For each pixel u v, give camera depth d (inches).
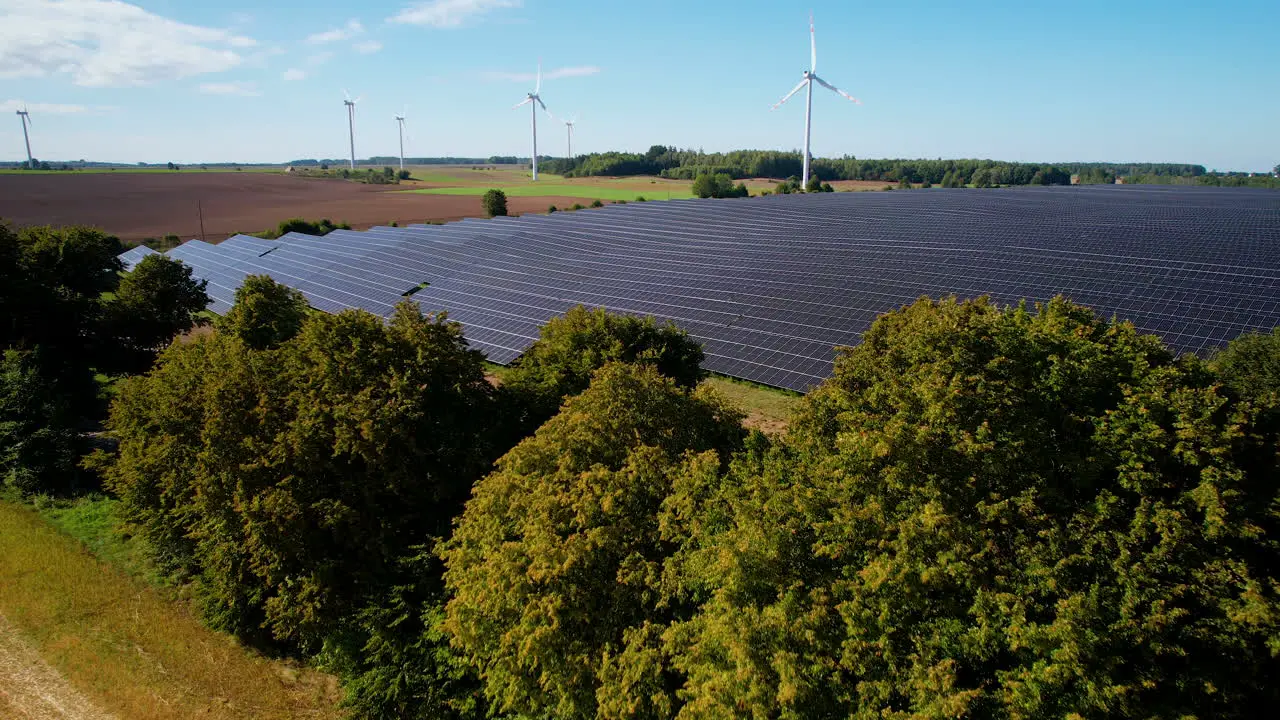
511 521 1024.9
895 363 1000.2
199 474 1237.1
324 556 1183.6
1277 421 847.1
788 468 941.2
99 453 1536.7
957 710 621.6
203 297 2800.2
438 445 1272.1
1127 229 3614.7
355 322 1364.4
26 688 1104.8
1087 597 688.4
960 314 1045.2
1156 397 820.0
